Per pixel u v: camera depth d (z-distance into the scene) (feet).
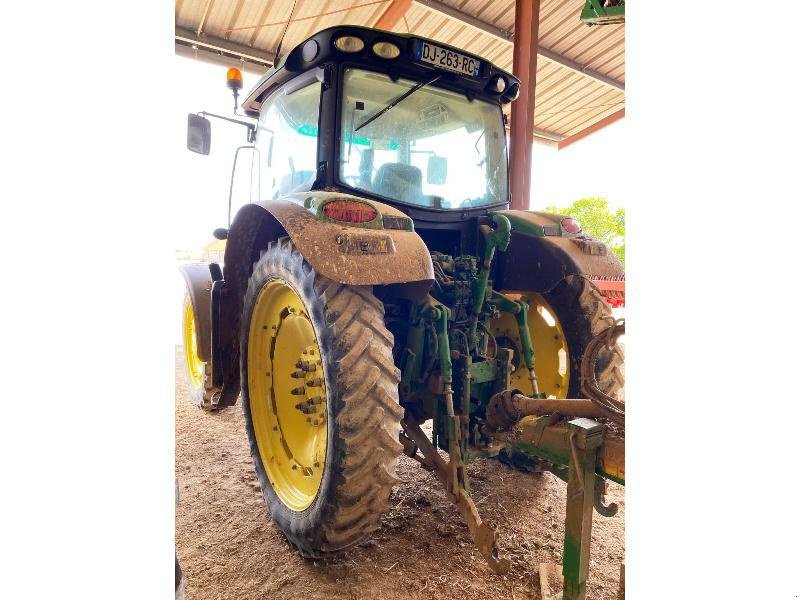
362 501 5.93
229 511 8.19
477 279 7.87
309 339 7.23
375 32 7.36
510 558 6.91
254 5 27.14
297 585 6.32
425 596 6.16
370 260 5.84
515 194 20.07
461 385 7.59
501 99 9.22
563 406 5.68
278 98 9.28
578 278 9.09
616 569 6.72
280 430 7.99
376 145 7.96
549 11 30.09
